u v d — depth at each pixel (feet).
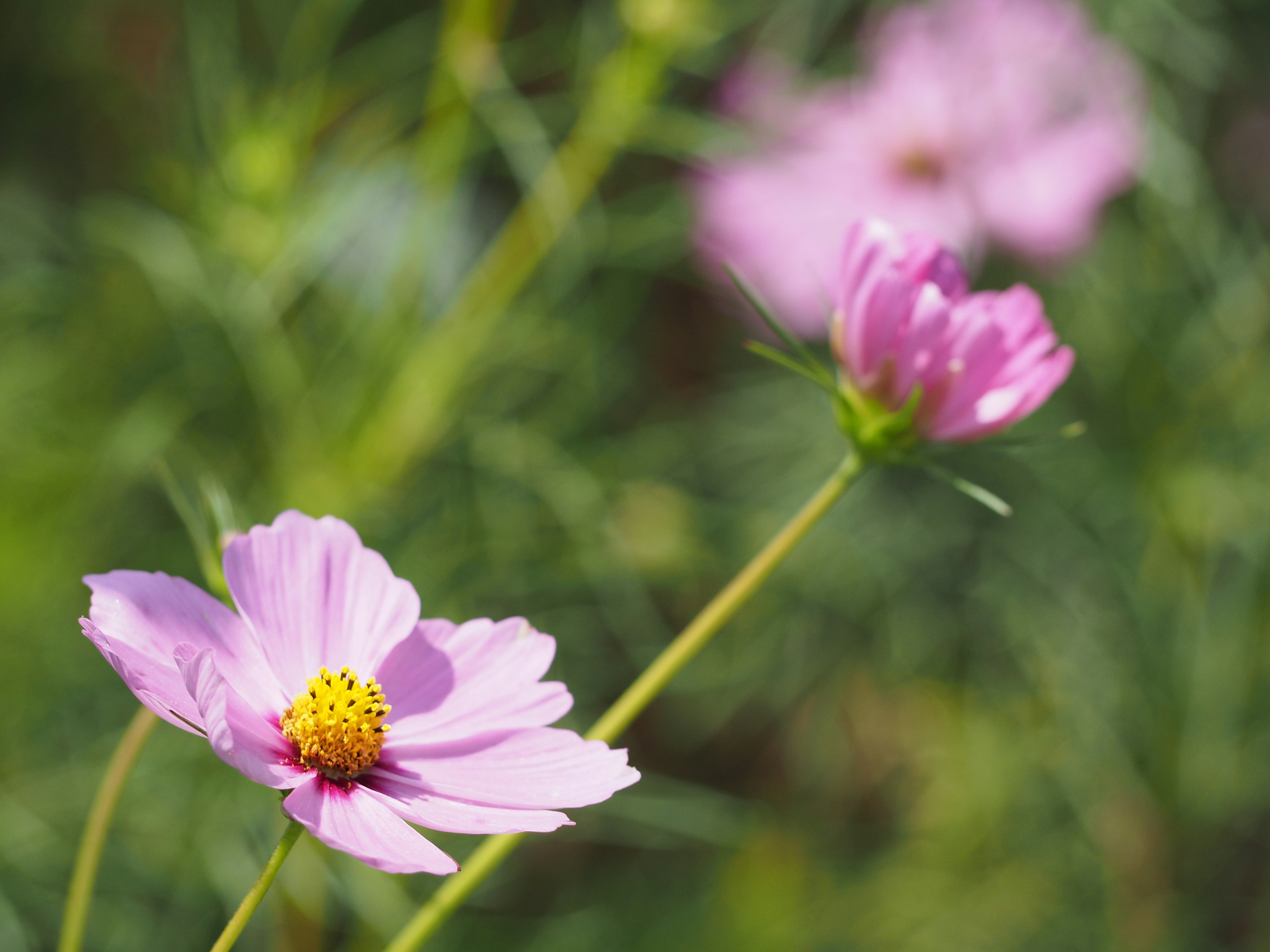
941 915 3.22
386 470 2.57
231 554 1.98
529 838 2.77
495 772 1.96
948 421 2.10
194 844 2.56
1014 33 3.25
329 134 2.74
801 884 3.06
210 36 2.57
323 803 1.92
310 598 1.99
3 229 2.89
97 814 2.04
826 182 3.22
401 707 1.98
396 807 1.93
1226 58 3.18
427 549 2.63
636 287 2.97
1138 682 3.16
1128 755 3.19
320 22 2.54
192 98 2.58
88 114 3.05
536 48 2.97
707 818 3.09
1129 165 3.10
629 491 2.91
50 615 2.61
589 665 2.95
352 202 2.53
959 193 3.20
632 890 3.06
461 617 2.61
